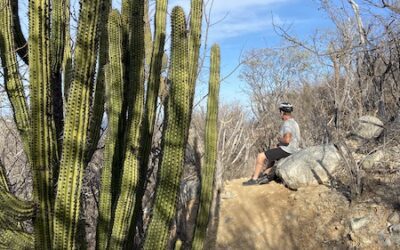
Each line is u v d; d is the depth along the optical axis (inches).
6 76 133.2
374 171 288.0
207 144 161.9
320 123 384.8
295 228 276.1
